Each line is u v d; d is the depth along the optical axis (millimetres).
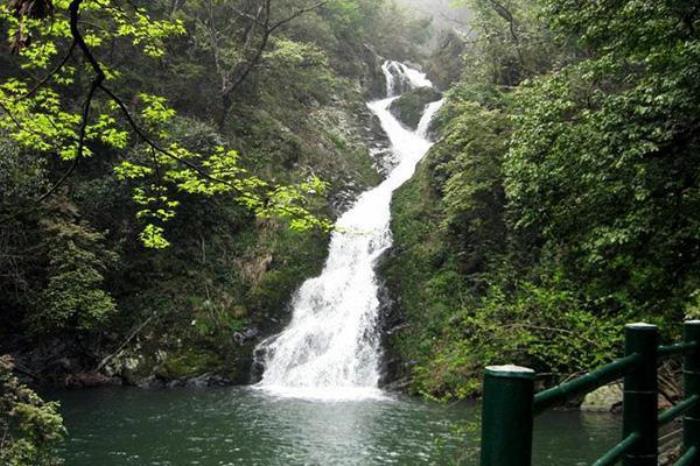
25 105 7453
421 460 10953
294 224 7883
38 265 19047
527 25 24578
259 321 22422
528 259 18812
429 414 14898
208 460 11016
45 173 19234
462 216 22375
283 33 33219
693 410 2727
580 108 9773
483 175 20141
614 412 14875
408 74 43531
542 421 13883
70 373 19422
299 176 27953
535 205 9117
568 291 8406
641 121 7875
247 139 27953
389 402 16672
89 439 12367
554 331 8188
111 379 19641
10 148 16922
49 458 8906
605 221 8570
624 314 8430
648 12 7836
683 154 7801
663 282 8609
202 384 19750
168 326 21094
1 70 20719
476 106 20781
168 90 25672
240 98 29516
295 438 12539
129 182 21391
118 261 20812
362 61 41219
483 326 8312
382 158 32625
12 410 8227
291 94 33531
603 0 8391
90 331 20312
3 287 18703
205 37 27859
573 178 8555
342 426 13570
